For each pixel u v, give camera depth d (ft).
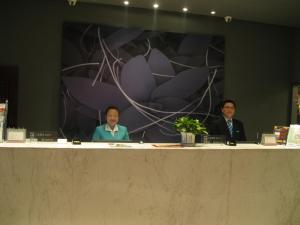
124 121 16.39
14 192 7.34
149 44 16.67
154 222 7.89
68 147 7.55
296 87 19.19
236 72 18.33
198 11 16.83
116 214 7.70
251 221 8.57
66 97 15.71
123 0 15.52
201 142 9.32
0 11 15.37
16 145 7.59
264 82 18.80
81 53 15.84
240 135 12.81
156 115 16.79
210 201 8.22
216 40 17.62
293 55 19.26
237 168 8.40
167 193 7.94
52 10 15.79
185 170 8.04
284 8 15.93
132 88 16.47
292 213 8.94
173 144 8.85
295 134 9.48
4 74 15.29
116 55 16.26
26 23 15.58
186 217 8.07
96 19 16.20
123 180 7.71
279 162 8.75
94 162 7.58
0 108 8.16
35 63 15.66
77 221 7.55
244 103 18.47
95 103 16.02
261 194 8.63
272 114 18.94
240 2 15.23
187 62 17.19
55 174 7.45
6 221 7.34
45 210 7.45
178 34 17.04
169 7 16.31
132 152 7.74
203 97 17.40
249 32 18.51
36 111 15.69
